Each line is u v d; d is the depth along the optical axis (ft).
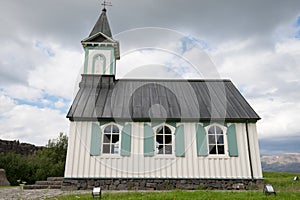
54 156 72.90
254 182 32.53
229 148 33.53
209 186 32.22
